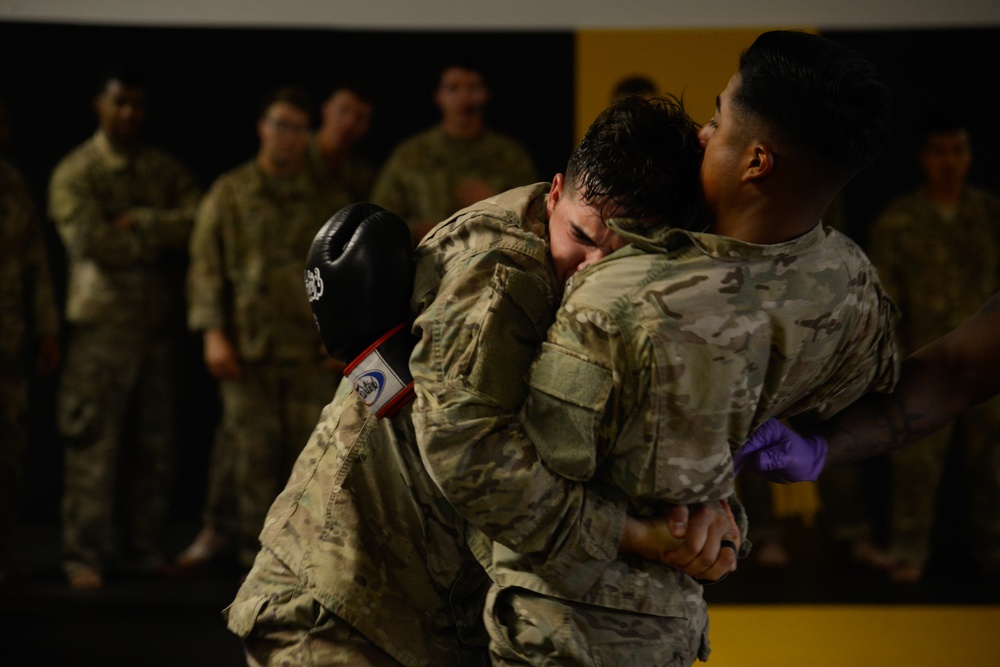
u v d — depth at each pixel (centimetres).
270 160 1334
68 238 1270
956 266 1366
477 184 1427
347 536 434
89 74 1524
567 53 1520
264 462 1315
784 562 1380
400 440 435
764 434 436
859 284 398
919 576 1330
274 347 1313
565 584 398
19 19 1512
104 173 1299
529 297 394
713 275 371
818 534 1416
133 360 1280
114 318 1269
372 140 1537
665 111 394
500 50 1528
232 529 1363
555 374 379
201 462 1552
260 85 1540
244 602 451
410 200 1425
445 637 451
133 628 1077
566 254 404
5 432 1214
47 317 1250
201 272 1307
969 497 1380
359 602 429
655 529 401
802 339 385
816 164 362
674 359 370
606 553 395
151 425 1305
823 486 1416
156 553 1317
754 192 371
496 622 418
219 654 997
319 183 1362
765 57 365
